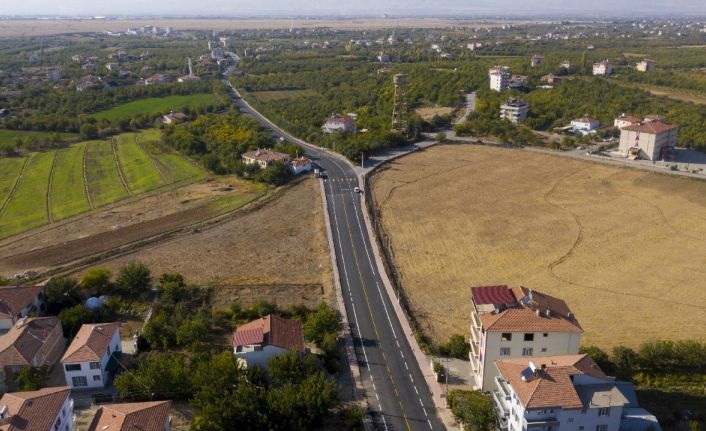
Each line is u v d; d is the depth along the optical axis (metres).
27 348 104.31
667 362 106.69
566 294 136.12
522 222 182.50
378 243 166.88
